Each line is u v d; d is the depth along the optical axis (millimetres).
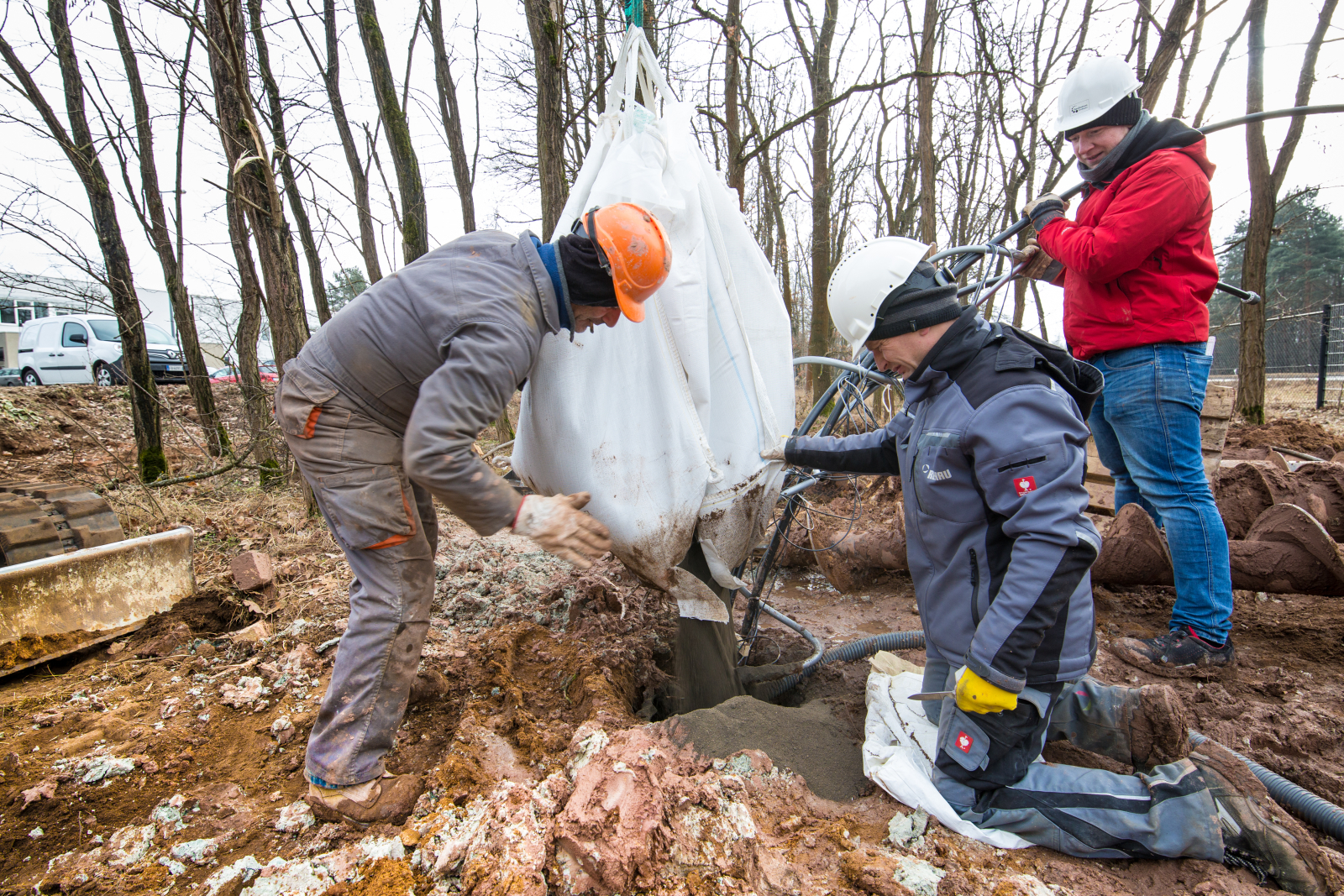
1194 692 2363
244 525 4359
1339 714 2219
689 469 2061
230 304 7129
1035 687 1599
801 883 1480
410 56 7367
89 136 5391
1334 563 2617
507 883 1372
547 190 4633
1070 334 2664
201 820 1750
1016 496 1502
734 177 5148
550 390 2012
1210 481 3371
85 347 12938
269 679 2367
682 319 2037
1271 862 1502
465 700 2221
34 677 2479
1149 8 5695
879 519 4039
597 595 2934
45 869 1617
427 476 1434
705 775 1749
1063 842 1584
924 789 1697
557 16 4574
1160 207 2225
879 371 2324
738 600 3502
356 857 1550
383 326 1565
